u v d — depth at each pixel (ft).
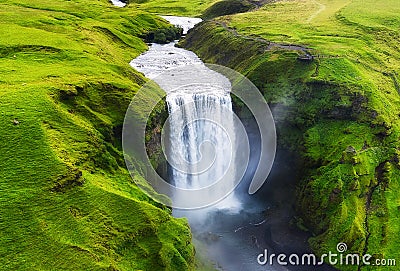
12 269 95.04
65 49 197.77
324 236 147.64
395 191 153.38
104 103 155.12
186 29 348.59
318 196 155.33
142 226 116.26
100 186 122.01
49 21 249.55
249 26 280.92
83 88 153.48
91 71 175.63
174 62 248.11
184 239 121.70
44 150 122.62
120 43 270.67
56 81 155.84
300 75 196.54
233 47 250.16
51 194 112.06
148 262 111.14
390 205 149.59
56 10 307.37
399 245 139.85
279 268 139.23
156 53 274.98
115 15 324.60
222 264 138.41
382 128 166.20
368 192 153.07
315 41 234.58
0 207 105.40
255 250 145.79
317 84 185.37
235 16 316.81
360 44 230.07
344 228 144.77
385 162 159.74
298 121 179.22
